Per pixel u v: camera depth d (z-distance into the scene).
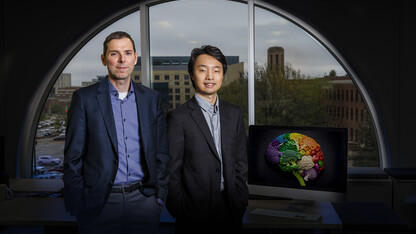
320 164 2.81
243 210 2.59
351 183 4.07
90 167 2.19
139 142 2.29
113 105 2.26
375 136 4.64
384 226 2.56
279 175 2.92
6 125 4.75
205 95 2.63
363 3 4.45
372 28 4.46
